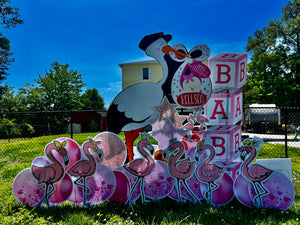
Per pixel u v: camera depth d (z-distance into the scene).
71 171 2.79
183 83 2.96
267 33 27.02
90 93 44.84
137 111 2.95
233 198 3.02
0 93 20.66
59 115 19.23
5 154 6.64
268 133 12.93
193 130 3.07
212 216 2.38
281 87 21.41
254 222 2.25
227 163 2.95
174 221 2.24
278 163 2.90
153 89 2.97
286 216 2.51
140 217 2.37
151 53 2.94
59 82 24.22
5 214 2.42
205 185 2.94
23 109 22.41
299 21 23.09
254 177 2.89
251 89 22.86
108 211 2.57
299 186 3.46
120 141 2.90
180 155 2.94
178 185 2.92
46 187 2.73
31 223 2.19
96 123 17.31
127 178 2.87
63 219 2.34
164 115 2.96
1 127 12.98
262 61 22.97
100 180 2.84
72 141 2.81
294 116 11.56
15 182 2.70
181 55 2.96
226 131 2.99
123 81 17.39
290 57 23.86
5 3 16.84
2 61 18.97
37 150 7.19
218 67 3.02
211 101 3.02
